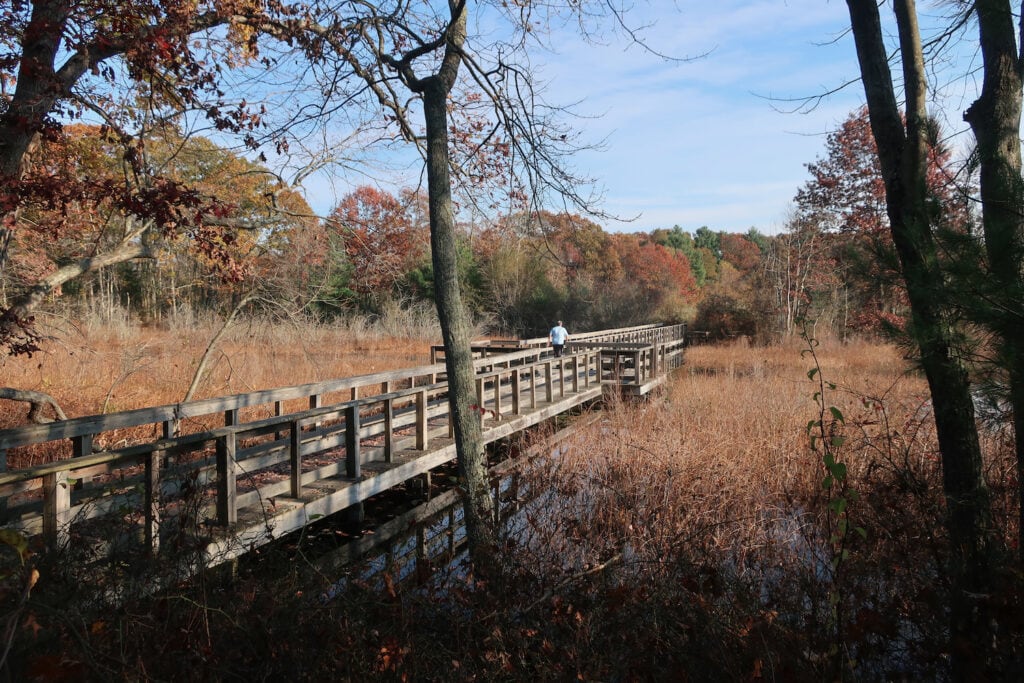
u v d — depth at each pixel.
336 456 8.41
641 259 40.94
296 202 10.52
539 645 4.07
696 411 11.41
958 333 3.42
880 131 3.95
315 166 9.29
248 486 6.64
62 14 5.92
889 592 4.52
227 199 9.23
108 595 3.68
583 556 5.22
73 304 16.64
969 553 3.82
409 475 7.95
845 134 22.30
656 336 22.48
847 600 4.12
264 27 6.87
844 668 3.61
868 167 21.75
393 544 6.72
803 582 4.37
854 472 6.59
